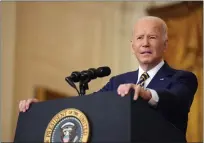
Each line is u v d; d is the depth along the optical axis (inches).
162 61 388.2
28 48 1010.7
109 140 285.7
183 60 990.4
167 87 360.2
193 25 989.8
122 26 1077.1
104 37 1080.8
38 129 326.3
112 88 400.2
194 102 958.4
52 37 1047.0
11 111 965.8
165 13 1021.8
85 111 301.6
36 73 1011.3
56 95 1023.0
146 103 302.2
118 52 1067.3
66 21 1067.3
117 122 286.4
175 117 331.3
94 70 347.3
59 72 1040.2
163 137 307.6
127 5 1079.6
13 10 999.0
